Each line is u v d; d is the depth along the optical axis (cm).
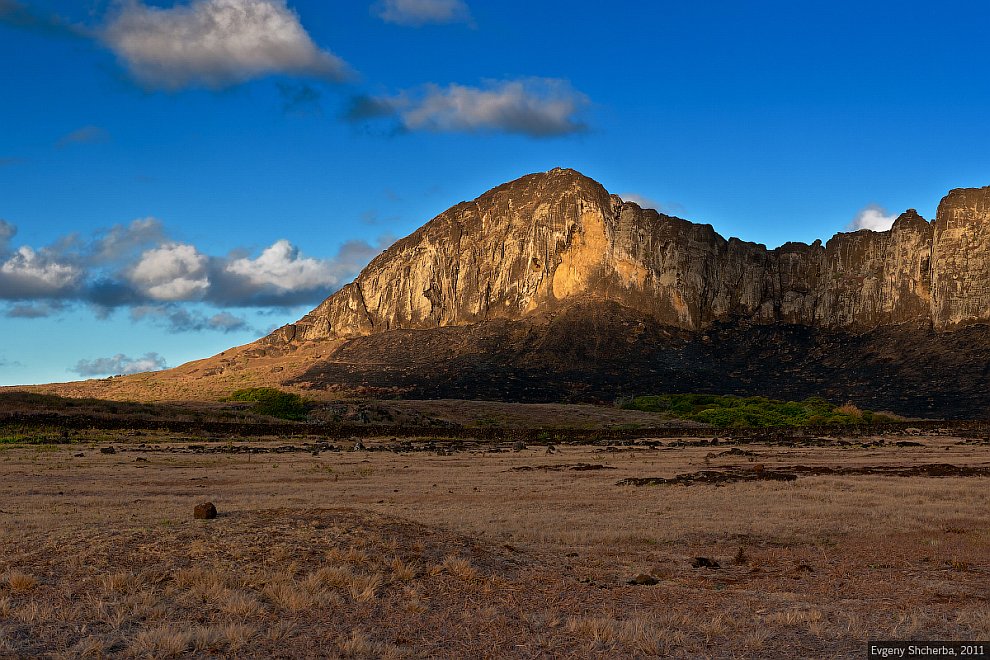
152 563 1486
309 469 4053
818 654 1173
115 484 3350
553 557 1778
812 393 17225
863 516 2473
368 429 8225
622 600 1441
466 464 4466
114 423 7300
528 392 17012
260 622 1267
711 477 3638
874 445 6291
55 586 1378
